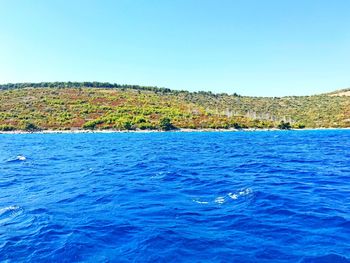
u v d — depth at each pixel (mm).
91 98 176250
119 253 8812
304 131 115500
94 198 15281
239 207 13219
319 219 11391
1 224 11469
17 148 49750
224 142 60188
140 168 25906
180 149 45188
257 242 9375
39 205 14109
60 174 23438
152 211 12828
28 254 8867
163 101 183125
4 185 19203
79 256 8672
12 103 159250
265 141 61750
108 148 48500
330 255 8359
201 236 9938
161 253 8750
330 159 31047
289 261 8109
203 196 15352
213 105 192250
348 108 167625
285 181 19156
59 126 124938
